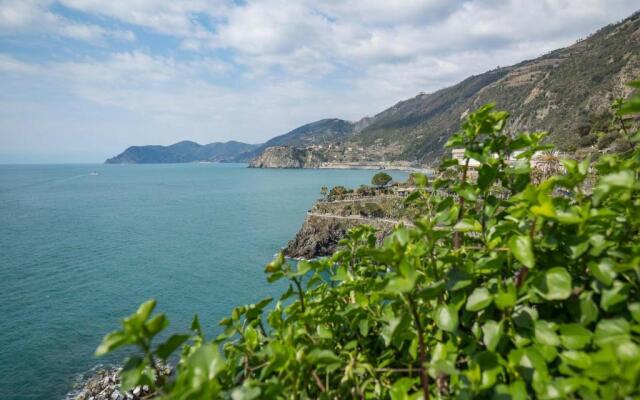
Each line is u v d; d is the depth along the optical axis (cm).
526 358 179
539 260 205
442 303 215
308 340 241
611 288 180
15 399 3077
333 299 264
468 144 252
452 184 266
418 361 229
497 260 203
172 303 5103
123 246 8300
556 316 212
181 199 17012
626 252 192
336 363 187
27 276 6253
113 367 3525
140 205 15050
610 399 136
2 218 11988
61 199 17250
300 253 7862
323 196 17638
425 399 190
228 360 226
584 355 170
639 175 232
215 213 12812
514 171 242
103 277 6200
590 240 190
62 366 3553
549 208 179
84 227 10500
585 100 18512
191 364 154
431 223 226
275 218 11738
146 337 151
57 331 4297
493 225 236
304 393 196
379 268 307
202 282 5953
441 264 232
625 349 146
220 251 7838
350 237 313
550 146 237
